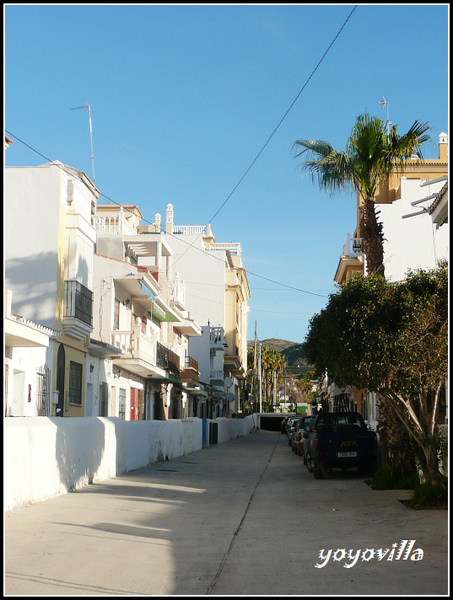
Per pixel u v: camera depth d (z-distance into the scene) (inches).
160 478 710.5
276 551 325.4
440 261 471.8
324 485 653.3
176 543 347.9
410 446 588.1
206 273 2431.1
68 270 900.6
